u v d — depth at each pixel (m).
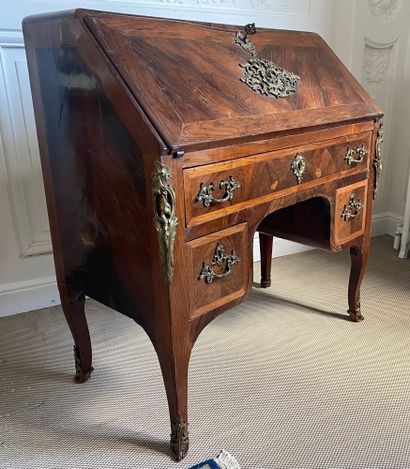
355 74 2.09
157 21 1.01
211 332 1.55
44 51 0.99
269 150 1.05
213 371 1.35
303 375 1.33
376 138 1.41
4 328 1.60
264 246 1.81
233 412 1.18
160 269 0.90
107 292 1.10
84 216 1.07
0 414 1.19
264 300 1.77
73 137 1.00
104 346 1.49
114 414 1.18
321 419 1.16
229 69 1.07
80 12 0.89
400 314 1.64
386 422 1.14
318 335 1.52
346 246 1.45
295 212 1.50
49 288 1.74
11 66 1.50
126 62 0.88
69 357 1.44
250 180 1.02
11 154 1.57
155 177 0.83
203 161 0.90
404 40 2.16
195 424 1.14
